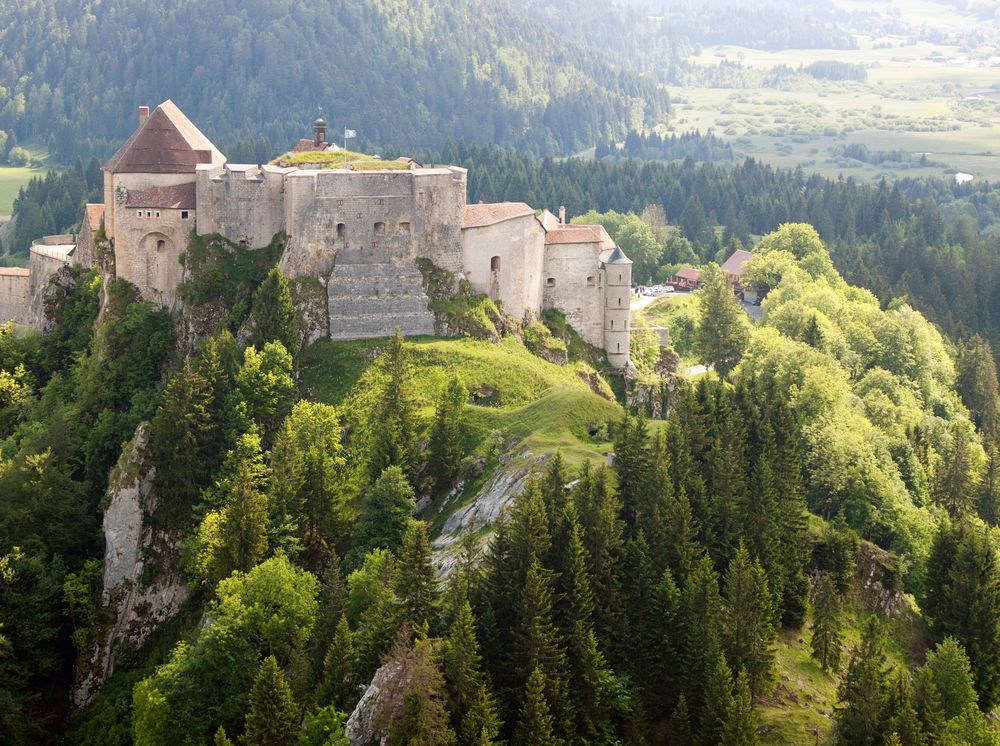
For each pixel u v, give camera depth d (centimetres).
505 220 18938
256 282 18500
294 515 14862
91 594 15275
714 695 11050
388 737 10612
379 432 15775
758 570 12388
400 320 18388
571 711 11162
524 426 15812
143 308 18600
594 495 12631
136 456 15750
